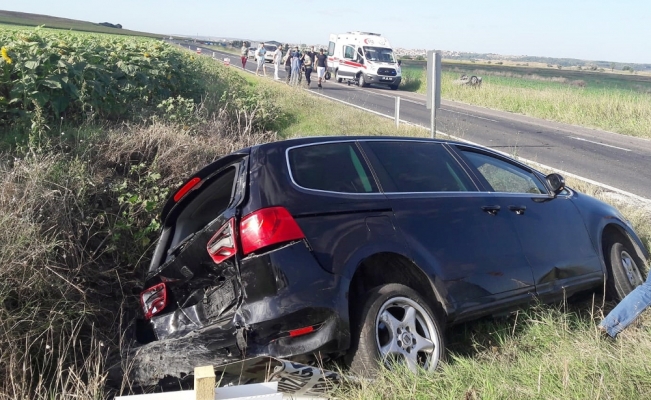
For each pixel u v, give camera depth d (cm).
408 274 445
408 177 475
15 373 395
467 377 392
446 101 3269
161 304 443
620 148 1742
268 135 1055
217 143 819
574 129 2206
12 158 657
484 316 475
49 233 506
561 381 375
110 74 1001
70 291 474
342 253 405
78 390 373
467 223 477
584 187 1053
